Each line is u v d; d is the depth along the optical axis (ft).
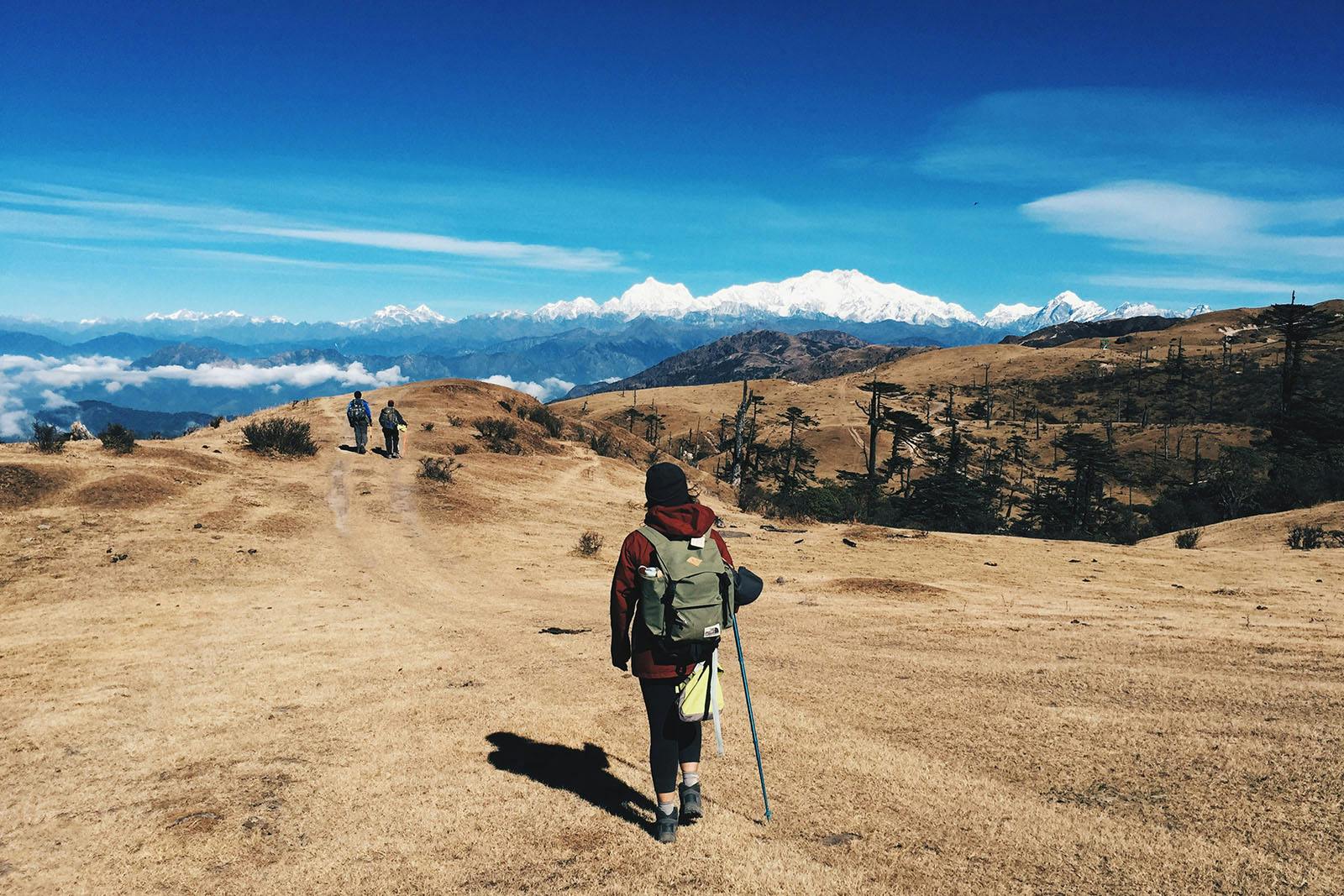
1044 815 12.90
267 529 58.08
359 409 96.78
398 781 15.16
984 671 23.68
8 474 56.70
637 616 12.37
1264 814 12.34
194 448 85.20
